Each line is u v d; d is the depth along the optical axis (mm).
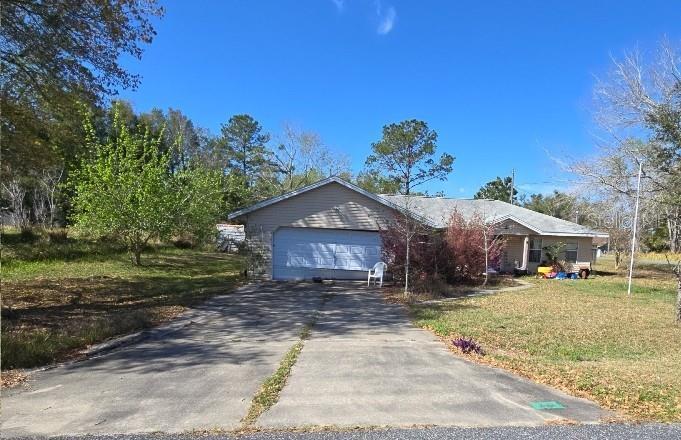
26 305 11055
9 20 9719
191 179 23781
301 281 18250
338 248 18719
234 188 37156
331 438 4020
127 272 18406
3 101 10211
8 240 21406
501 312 12070
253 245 18609
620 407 5070
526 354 7910
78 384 5723
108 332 8531
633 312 13016
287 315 11164
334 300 13695
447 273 17844
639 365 7227
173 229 21422
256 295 14312
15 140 10422
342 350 7727
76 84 11312
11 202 29281
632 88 21984
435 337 8992
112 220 19344
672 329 10664
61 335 7781
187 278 17781
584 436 4168
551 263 24250
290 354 7367
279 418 4535
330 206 18688
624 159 23484
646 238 30297
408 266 16078
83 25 10727
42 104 11266
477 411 4820
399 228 16859
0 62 10234
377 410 4805
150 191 19812
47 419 4496
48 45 10414
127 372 6324
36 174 12938
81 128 13406
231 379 5977
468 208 26516
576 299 15352
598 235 24344
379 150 43719
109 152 20359
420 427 4316
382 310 12125
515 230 23703
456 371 6477
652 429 4387
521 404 5090
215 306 12203
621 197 24438
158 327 9555
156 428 4254
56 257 20625
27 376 6051
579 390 5711
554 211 45938
